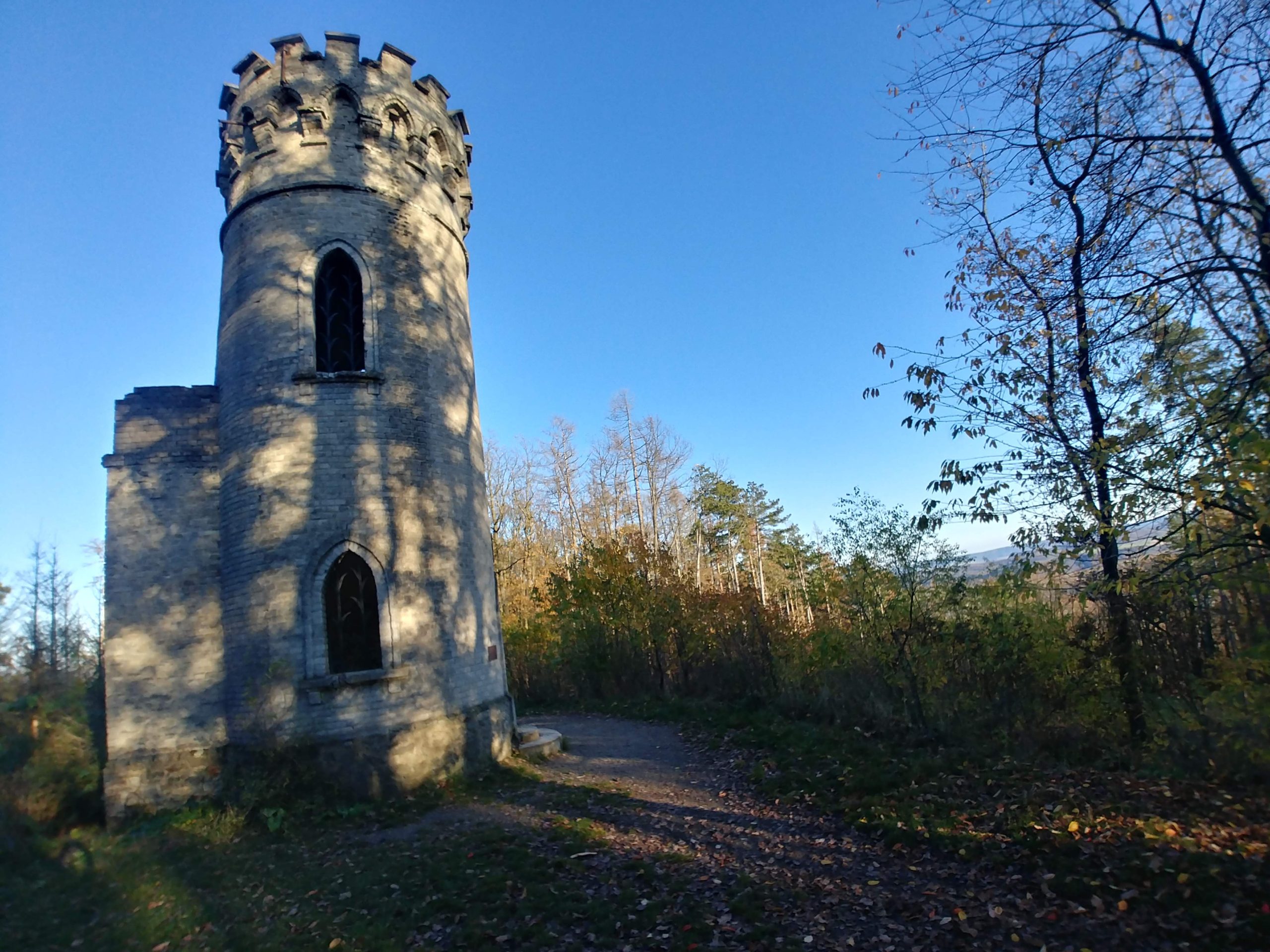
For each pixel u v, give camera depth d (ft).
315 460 42.22
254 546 41.57
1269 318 25.22
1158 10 25.88
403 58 50.90
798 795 34.30
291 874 29.30
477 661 46.73
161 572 43.42
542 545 139.33
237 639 41.55
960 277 40.65
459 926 23.43
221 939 23.35
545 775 43.83
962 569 42.88
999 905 21.13
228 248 47.98
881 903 22.47
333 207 46.14
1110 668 37.42
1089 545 33.78
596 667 82.28
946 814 28.22
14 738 40.11
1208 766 28.09
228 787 39.06
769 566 142.20
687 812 34.40
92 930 24.75
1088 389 34.55
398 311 46.47
